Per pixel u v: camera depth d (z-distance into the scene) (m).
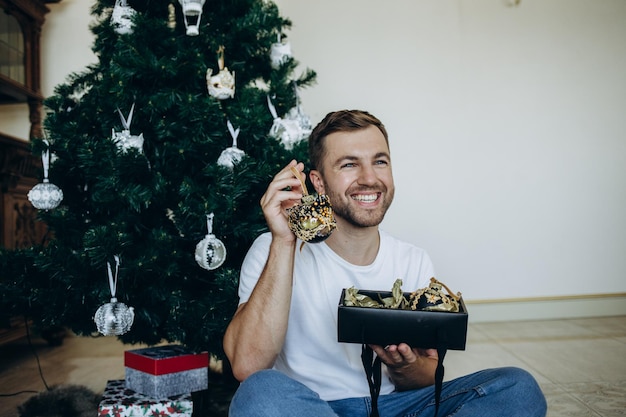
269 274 0.91
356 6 3.34
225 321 1.45
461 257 3.33
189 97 1.48
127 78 1.47
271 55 1.82
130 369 1.48
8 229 2.37
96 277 1.50
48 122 1.58
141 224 1.55
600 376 2.09
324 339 1.01
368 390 1.01
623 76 3.35
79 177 1.68
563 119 3.35
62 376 2.08
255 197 1.67
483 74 3.35
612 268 3.34
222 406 1.72
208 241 1.40
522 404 0.84
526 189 3.34
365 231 1.03
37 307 1.55
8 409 1.68
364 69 3.34
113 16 1.60
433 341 0.82
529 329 3.03
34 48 2.90
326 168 1.04
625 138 3.35
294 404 0.78
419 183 3.34
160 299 1.48
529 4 3.35
